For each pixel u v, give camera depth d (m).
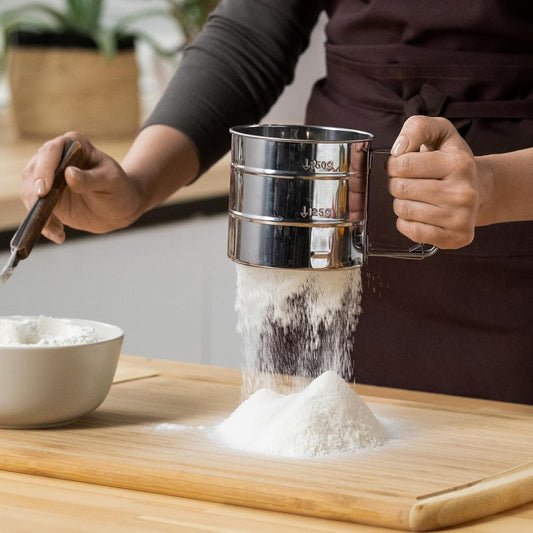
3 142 3.52
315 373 1.84
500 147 1.72
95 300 2.88
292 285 1.37
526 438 1.43
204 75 1.85
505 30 1.69
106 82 3.54
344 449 1.34
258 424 1.38
